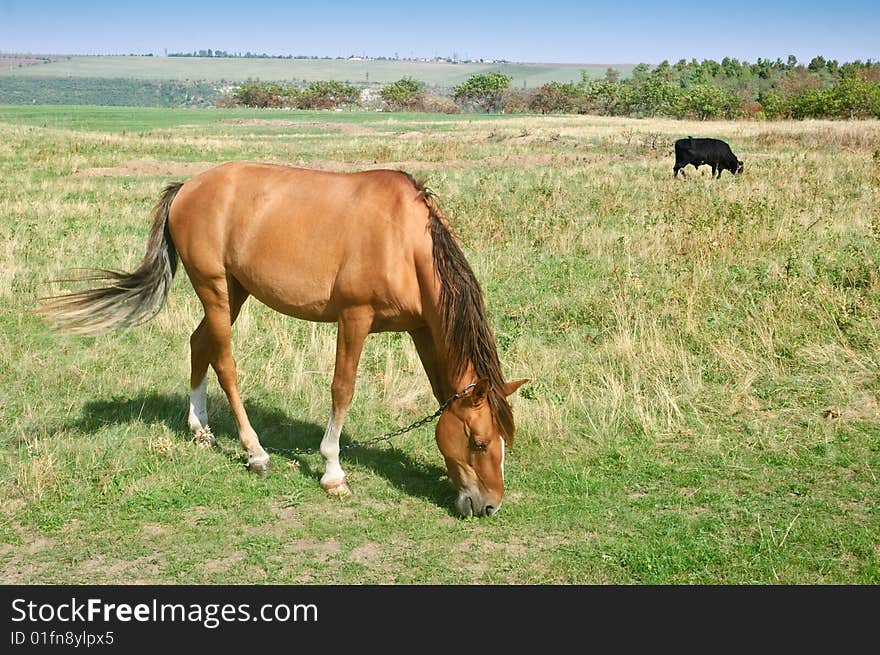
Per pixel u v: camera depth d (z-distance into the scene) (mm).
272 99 112750
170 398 7203
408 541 4965
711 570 4605
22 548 4852
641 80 116812
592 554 4754
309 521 5188
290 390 7352
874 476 5578
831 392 6902
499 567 4664
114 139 32500
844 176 17922
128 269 10969
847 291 8828
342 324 5398
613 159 27422
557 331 8695
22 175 21453
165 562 4730
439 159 27500
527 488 5633
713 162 21172
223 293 5898
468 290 5023
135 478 5699
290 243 5438
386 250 5141
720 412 6719
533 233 12789
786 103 67125
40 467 5598
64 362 7953
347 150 30156
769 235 11336
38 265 11164
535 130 40406
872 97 61281
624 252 11453
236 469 5926
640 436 6395
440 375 5414
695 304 8758
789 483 5559
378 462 6094
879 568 4504
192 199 5902
